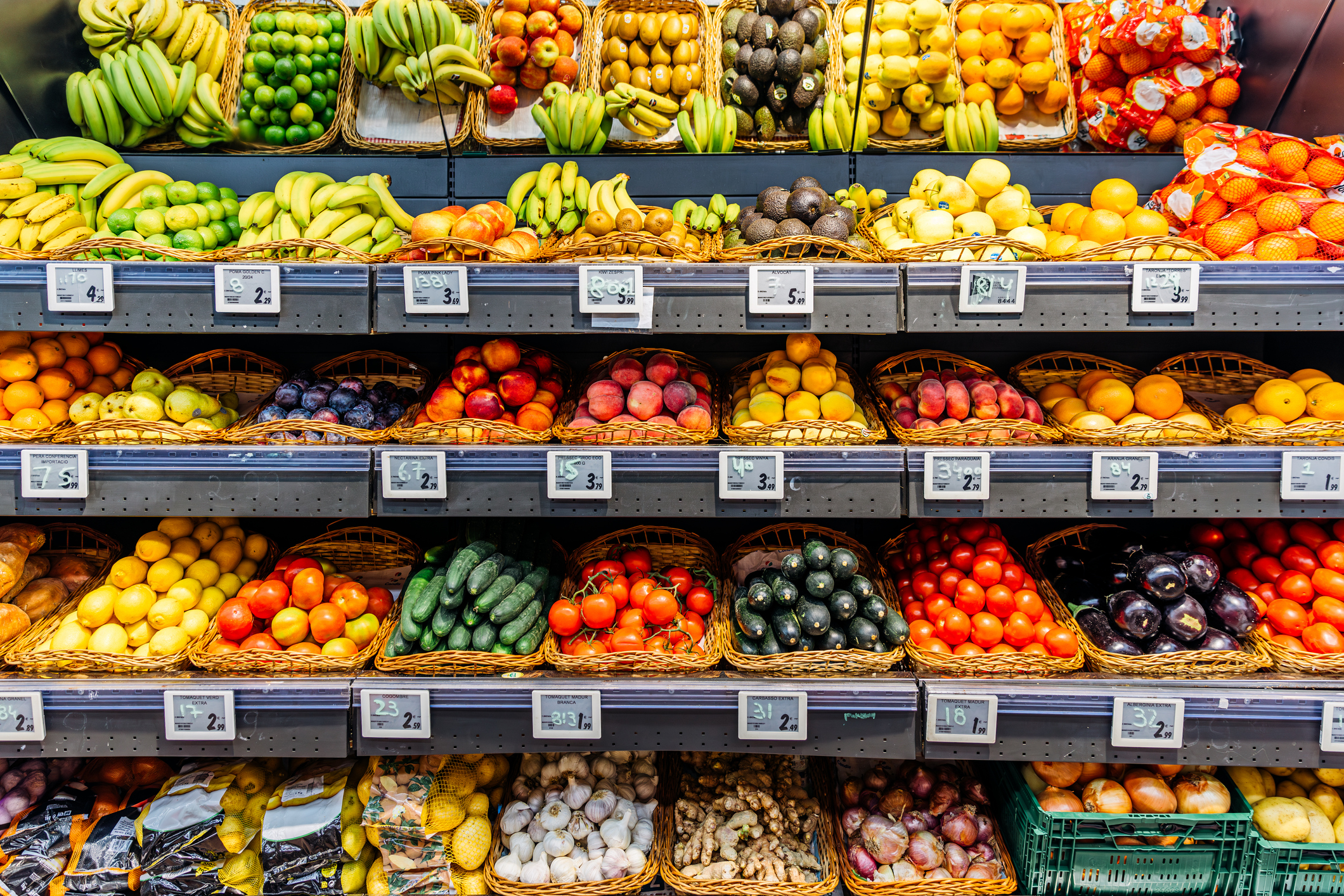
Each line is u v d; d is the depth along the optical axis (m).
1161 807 1.73
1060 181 2.18
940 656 1.70
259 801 1.86
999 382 1.91
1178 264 1.59
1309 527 1.88
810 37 2.20
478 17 2.36
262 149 2.27
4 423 1.80
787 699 1.64
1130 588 1.82
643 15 2.23
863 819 1.84
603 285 1.63
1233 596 1.78
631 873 1.74
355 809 1.83
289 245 1.67
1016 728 1.64
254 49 2.22
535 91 2.33
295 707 1.65
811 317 1.63
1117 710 1.61
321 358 2.33
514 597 1.78
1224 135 1.94
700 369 2.21
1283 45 2.12
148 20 2.11
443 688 1.66
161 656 1.72
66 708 1.64
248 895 1.73
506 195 2.19
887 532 2.36
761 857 1.76
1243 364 2.22
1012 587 1.84
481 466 1.67
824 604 1.73
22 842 1.76
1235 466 1.63
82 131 2.24
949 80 2.19
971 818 1.83
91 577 2.00
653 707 1.65
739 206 2.12
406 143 2.27
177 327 1.64
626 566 2.00
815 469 1.66
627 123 2.20
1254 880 1.71
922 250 1.67
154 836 1.72
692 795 1.91
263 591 1.79
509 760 2.09
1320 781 1.81
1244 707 1.61
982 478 1.64
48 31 2.13
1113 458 1.64
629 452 1.66
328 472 1.67
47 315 1.63
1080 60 2.26
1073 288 1.62
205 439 1.75
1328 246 1.71
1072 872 1.73
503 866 1.75
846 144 2.21
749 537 2.18
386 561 2.16
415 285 1.63
